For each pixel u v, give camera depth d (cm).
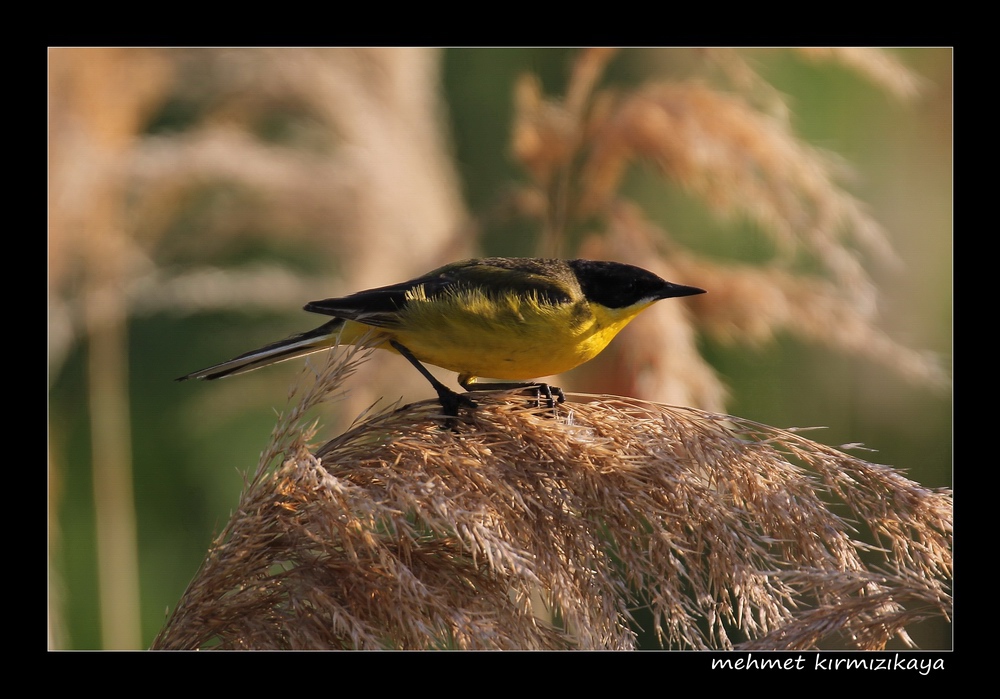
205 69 1358
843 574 573
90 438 1237
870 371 1358
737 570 593
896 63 1187
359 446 620
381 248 1281
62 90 1214
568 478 611
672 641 585
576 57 1163
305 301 1305
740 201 1079
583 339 803
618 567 602
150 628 1370
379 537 593
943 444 1358
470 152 1627
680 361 1038
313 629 580
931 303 1381
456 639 572
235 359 795
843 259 1066
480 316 771
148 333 1496
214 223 1316
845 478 627
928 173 1426
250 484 600
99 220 1220
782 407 1375
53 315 1192
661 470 614
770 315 1059
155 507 1456
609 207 1117
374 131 1341
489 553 537
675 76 1180
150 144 1262
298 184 1281
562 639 586
